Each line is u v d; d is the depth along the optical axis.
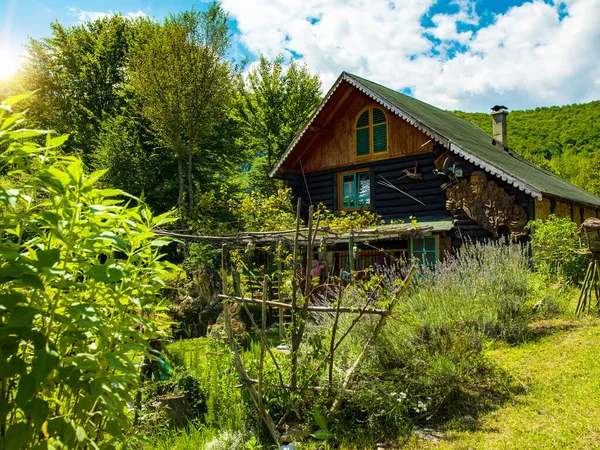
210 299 12.54
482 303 7.68
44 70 30.08
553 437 4.25
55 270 1.74
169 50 21.92
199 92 22.59
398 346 5.95
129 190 23.03
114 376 2.07
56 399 2.21
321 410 5.08
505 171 12.42
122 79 29.75
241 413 5.33
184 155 24.16
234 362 5.97
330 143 17.69
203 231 18.80
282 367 5.58
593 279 8.45
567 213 16.28
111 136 23.67
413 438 4.59
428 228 10.55
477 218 13.34
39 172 1.95
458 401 5.36
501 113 22.62
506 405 5.09
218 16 22.86
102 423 2.39
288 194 17.78
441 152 14.68
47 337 1.87
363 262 15.55
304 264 14.43
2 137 1.88
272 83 31.19
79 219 2.12
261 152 34.00
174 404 5.44
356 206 16.94
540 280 10.00
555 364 6.06
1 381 1.95
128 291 2.33
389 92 17.73
